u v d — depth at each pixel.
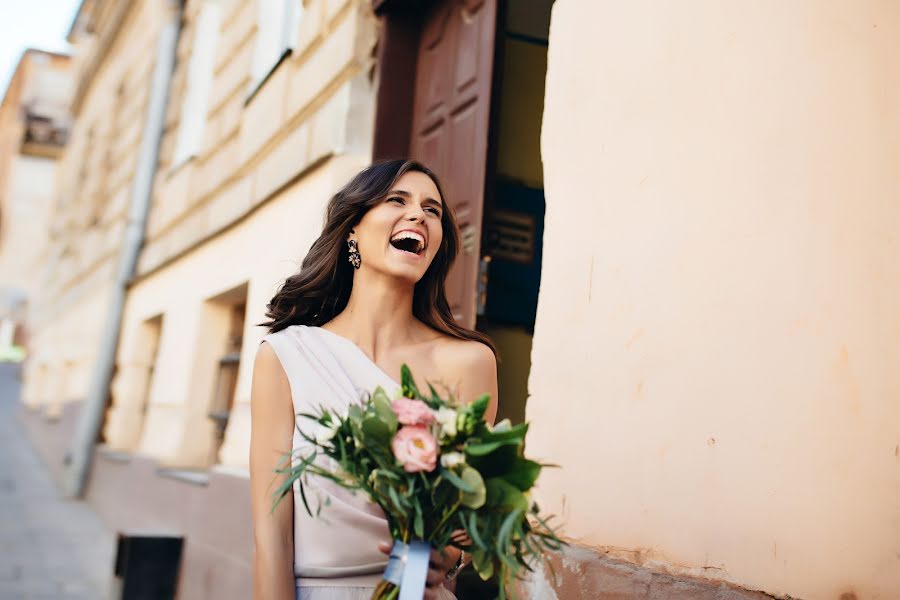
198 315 7.09
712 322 1.92
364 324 1.97
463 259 3.82
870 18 1.63
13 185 30.69
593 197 2.45
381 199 1.95
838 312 1.60
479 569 1.44
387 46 4.54
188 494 6.21
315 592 1.71
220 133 7.27
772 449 1.70
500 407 4.19
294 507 1.78
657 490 2.01
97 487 10.02
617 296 2.27
